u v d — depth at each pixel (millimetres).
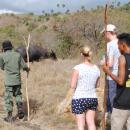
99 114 9961
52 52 25672
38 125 10133
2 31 55094
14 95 10656
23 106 11391
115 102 6664
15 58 10508
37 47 24859
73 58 27078
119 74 6555
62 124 10234
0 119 10414
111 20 28984
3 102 12391
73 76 7840
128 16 30547
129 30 28422
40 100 12414
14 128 9398
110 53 8539
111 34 8648
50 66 19969
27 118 10664
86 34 28188
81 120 7832
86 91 7793
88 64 7926
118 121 6660
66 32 29125
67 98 11094
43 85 14938
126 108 6566
